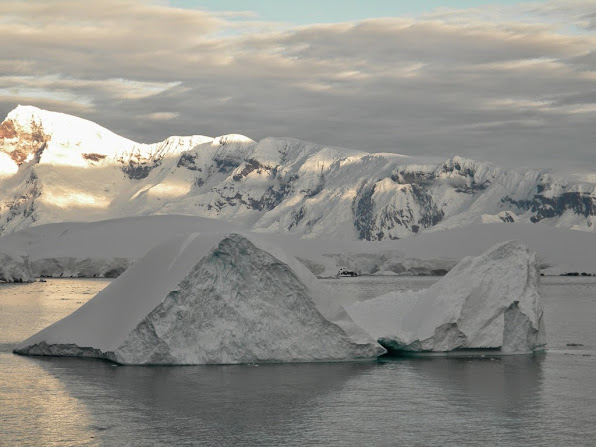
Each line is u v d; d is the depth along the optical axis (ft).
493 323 187.42
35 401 134.72
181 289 164.45
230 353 167.73
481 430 118.32
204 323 167.84
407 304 198.59
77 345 176.65
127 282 183.21
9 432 116.16
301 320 171.83
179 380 151.02
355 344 174.40
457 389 146.51
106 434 115.24
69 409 129.39
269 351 169.27
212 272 167.63
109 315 179.22
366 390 145.18
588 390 146.10
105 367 163.84
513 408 132.05
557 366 171.53
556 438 114.32
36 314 309.63
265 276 169.58
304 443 111.45
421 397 139.74
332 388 146.20
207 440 112.47
